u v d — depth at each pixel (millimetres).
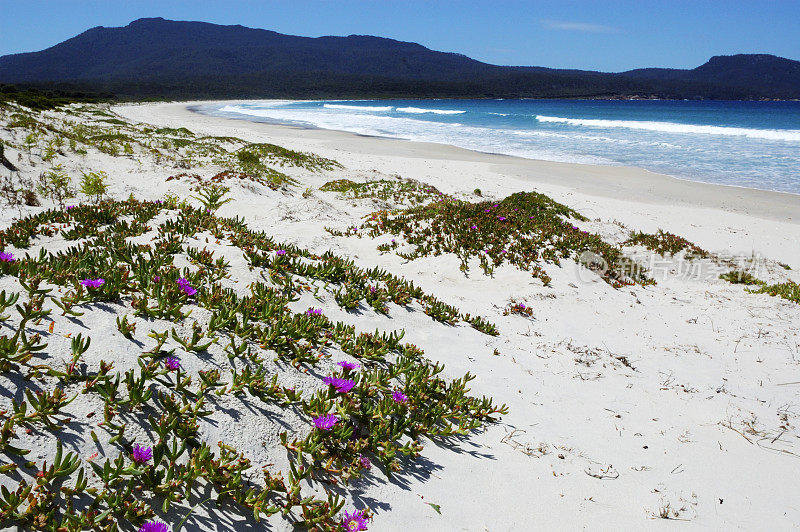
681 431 5156
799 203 21672
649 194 23438
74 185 13836
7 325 3605
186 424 3348
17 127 19844
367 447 3996
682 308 9633
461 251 10617
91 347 3682
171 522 2834
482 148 42594
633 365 6824
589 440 4848
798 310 9461
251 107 126438
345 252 10719
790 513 3945
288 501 3178
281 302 5586
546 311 8570
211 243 6984
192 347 4145
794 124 70500
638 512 3826
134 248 6004
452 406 4906
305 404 4004
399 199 18766
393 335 6129
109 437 3090
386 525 3305
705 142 46562
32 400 2943
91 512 2607
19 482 2621
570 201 21422
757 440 5055
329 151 37938
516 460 4367
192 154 25391
